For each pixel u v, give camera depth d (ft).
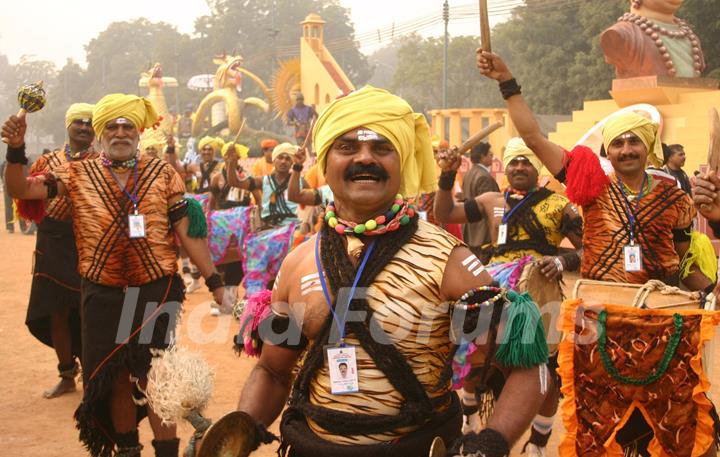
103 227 16.31
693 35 51.83
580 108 127.13
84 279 16.52
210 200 40.06
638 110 46.14
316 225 30.55
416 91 229.25
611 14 112.47
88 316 16.29
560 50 129.18
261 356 9.77
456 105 214.69
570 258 17.52
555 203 19.39
